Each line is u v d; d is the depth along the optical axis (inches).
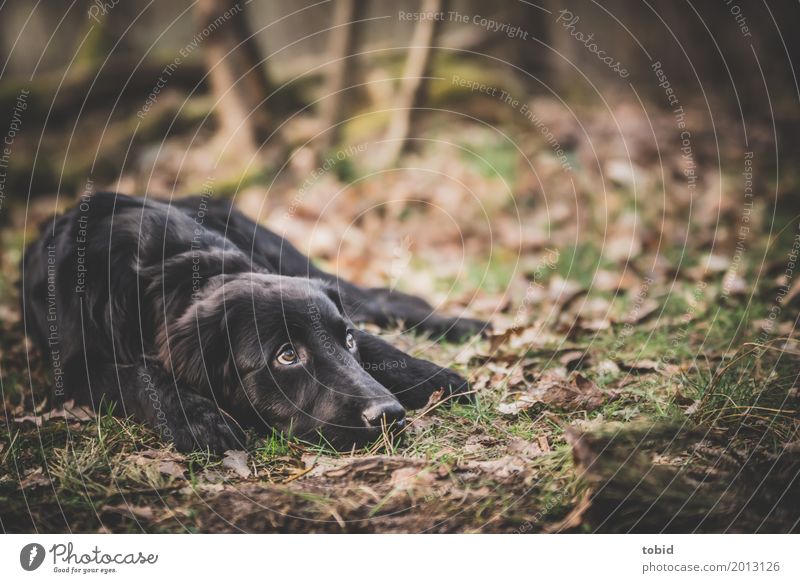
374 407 134.3
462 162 334.6
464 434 141.9
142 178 366.9
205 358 143.1
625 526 114.7
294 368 140.4
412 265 265.7
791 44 454.0
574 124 370.9
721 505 116.8
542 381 162.4
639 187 314.8
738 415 136.5
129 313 154.7
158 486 125.0
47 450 137.8
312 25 646.5
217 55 337.4
